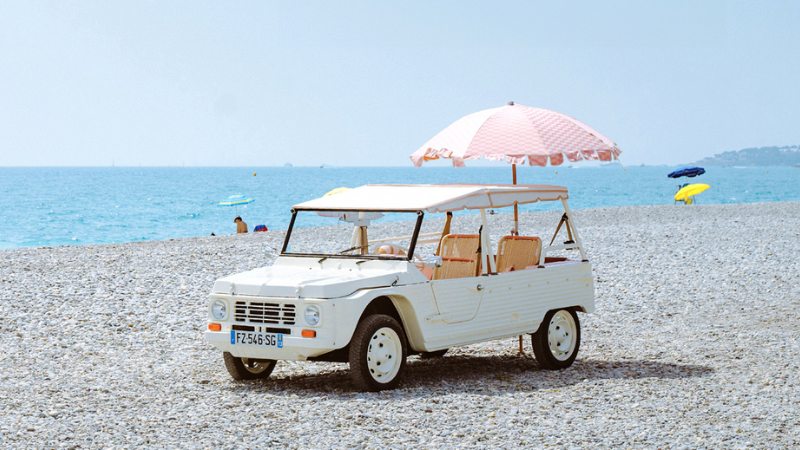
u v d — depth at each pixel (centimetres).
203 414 798
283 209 6712
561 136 1047
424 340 896
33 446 698
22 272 1758
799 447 696
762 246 2345
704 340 1205
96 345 1156
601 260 2080
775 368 1006
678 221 3297
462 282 926
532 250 1016
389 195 963
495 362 1069
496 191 973
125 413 804
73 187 12125
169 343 1175
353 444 702
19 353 1102
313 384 929
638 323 1359
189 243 2633
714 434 730
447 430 742
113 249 2347
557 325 1026
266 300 860
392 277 880
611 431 739
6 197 8594
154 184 14012
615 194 10144
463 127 1070
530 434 731
